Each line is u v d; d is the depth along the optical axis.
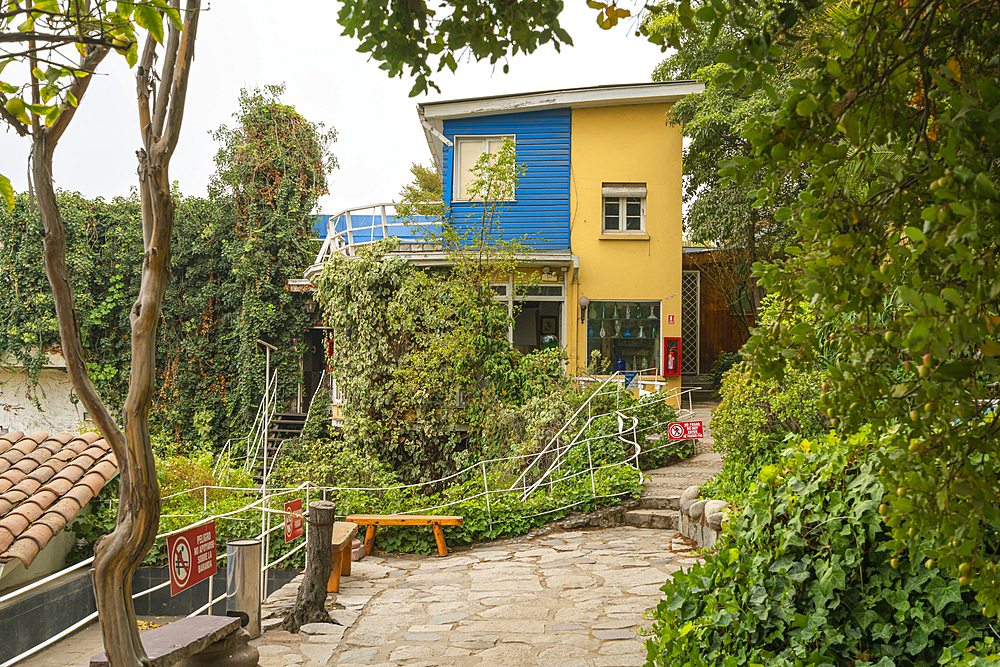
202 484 11.38
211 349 19.84
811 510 3.44
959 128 1.36
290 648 5.23
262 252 19.61
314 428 16.33
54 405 19.34
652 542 8.16
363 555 8.36
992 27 1.53
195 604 9.05
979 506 1.46
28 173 2.23
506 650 5.03
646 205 15.04
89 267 19.03
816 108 1.54
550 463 10.67
